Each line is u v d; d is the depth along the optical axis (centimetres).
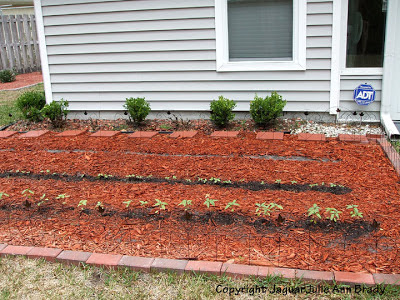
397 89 732
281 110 741
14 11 1909
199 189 498
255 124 771
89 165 599
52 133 792
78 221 438
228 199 466
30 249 390
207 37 780
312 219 414
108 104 862
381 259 353
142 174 557
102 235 410
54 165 605
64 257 374
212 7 765
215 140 698
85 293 339
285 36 761
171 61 809
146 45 812
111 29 820
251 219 421
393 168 546
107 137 746
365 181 507
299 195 471
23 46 1678
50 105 820
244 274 342
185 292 334
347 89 744
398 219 411
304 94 762
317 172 540
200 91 810
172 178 538
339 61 734
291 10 746
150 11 794
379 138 666
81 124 846
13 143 731
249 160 593
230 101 764
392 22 695
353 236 387
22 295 340
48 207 471
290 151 625
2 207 476
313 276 334
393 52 707
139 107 794
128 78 838
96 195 495
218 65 786
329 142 664
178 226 418
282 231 400
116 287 343
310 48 738
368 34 725
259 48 778
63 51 854
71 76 864
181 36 791
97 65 845
